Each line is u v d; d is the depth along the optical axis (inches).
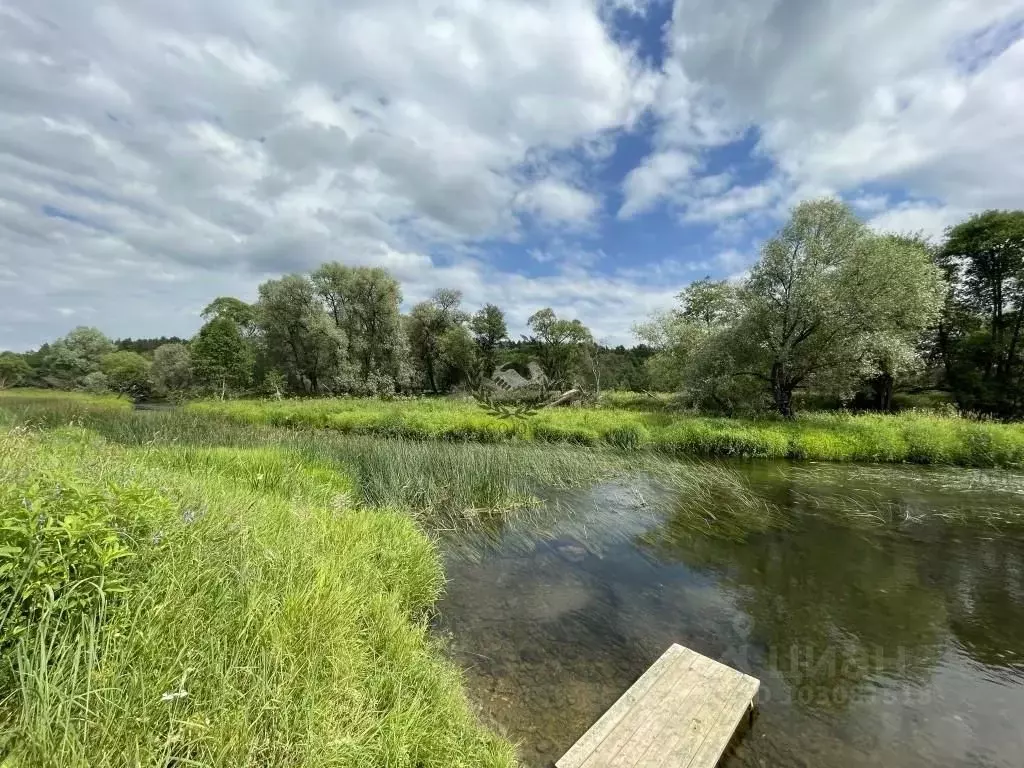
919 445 533.0
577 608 212.5
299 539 179.3
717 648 185.9
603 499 386.3
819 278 647.8
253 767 87.9
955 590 236.2
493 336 2100.1
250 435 508.1
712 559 271.3
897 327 670.5
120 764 79.1
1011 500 382.9
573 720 142.4
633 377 1626.5
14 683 85.0
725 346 748.0
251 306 2172.7
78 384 2149.4
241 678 104.0
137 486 140.3
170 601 113.0
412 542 223.5
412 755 104.5
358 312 1599.4
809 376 722.2
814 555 278.7
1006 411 926.4
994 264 989.8
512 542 291.3
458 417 711.1
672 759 122.3
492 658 172.6
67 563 99.6
